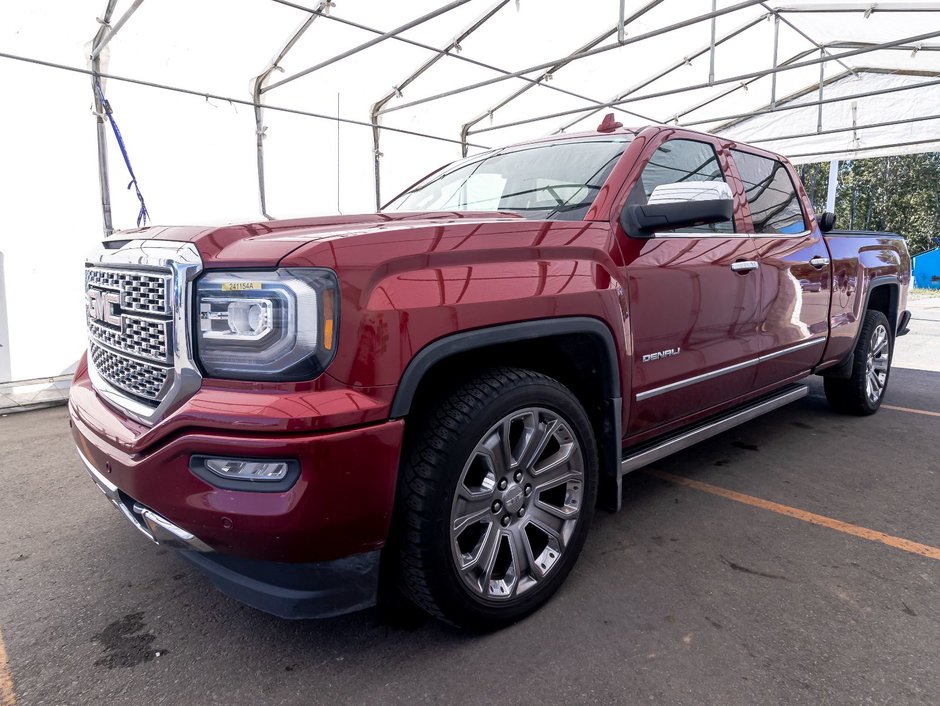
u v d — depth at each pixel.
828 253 3.88
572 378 2.40
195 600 2.30
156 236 1.90
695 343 2.75
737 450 3.92
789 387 3.96
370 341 1.62
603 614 2.14
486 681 1.82
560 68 8.75
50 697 1.79
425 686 1.80
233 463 1.58
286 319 1.57
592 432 2.27
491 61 8.00
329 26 6.47
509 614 2.04
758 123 13.25
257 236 1.79
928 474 3.48
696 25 8.30
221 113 6.80
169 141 6.45
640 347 2.44
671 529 2.80
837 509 3.01
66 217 5.79
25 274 5.62
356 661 1.92
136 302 1.87
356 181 8.30
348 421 1.58
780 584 2.33
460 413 1.81
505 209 2.78
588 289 2.16
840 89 12.15
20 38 5.34
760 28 9.02
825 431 4.32
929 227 34.00
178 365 1.66
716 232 2.93
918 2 7.83
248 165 7.09
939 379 6.19
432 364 1.73
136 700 1.77
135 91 6.16
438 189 3.39
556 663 1.89
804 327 3.61
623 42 6.25
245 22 6.14
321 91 7.60
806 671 1.84
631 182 2.54
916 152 12.07
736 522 2.87
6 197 5.47
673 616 2.12
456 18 6.93
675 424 2.84
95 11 5.41
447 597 1.85
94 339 2.29
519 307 1.92
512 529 2.04
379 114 8.42
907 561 2.50
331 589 1.73
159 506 1.68
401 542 1.79
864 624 2.07
